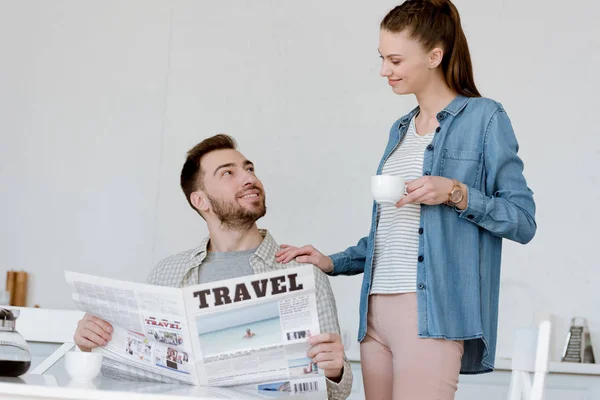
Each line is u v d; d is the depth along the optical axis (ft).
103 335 5.76
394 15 6.40
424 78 6.40
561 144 12.48
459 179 6.26
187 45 13.60
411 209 6.28
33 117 13.71
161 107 13.53
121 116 13.58
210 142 7.32
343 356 5.96
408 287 6.12
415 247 6.19
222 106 13.39
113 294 5.55
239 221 7.10
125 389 4.54
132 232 13.35
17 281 13.19
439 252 6.08
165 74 13.58
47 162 13.62
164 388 4.97
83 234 13.42
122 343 5.74
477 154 6.29
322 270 7.00
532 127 12.56
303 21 13.35
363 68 13.10
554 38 12.66
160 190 13.38
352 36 13.19
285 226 12.94
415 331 6.05
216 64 13.50
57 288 13.35
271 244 7.11
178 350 5.49
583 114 12.50
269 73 13.34
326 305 6.61
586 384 10.89
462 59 6.49
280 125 13.20
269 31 13.43
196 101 13.46
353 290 12.52
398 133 6.73
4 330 4.98
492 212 6.03
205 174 7.20
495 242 6.38
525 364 4.61
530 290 12.27
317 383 5.40
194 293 5.35
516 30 12.73
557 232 12.35
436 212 6.15
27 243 13.48
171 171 13.41
